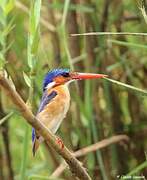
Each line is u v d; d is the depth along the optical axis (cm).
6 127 1109
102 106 1180
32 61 541
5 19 571
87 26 1068
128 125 1114
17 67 1066
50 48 1188
